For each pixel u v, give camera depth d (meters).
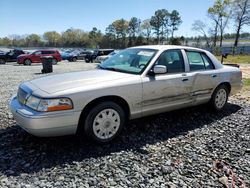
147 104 4.26
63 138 4.05
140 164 3.35
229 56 40.12
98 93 3.68
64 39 105.06
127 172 3.14
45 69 15.78
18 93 4.03
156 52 4.55
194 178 3.07
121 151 3.71
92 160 3.41
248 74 14.80
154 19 83.81
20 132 4.29
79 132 4.01
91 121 3.70
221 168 3.31
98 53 30.86
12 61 27.19
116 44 94.19
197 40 60.66
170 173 3.16
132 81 4.03
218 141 4.18
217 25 55.53
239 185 2.95
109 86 3.79
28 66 22.33
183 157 3.59
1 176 2.97
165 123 4.93
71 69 19.00
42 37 107.44
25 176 2.99
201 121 5.14
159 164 3.36
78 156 3.51
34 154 3.53
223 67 5.72
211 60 5.44
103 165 3.29
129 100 4.02
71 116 3.49
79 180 2.94
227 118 5.38
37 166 3.22
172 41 75.94
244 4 52.97
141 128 4.61
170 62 4.64
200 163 3.43
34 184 2.84
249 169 3.31
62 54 35.41
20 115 3.51
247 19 53.44
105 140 3.88
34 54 24.83
